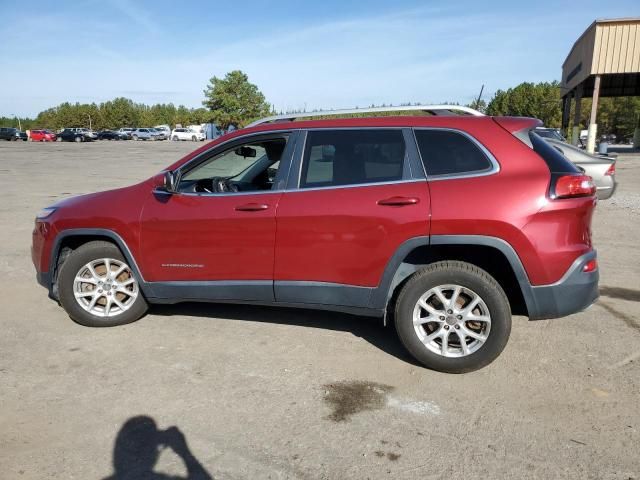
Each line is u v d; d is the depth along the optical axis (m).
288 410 3.38
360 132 4.03
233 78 62.16
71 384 3.71
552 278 3.56
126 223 4.45
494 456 2.91
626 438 3.05
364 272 3.87
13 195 13.34
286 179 4.11
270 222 4.03
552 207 3.52
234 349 4.28
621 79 33.62
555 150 3.85
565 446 2.99
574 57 30.81
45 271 4.79
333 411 3.37
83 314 4.70
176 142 58.94
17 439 3.07
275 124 4.27
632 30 23.73
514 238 3.53
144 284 4.51
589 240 3.76
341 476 2.76
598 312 5.07
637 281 6.03
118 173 19.53
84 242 4.89
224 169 4.59
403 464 2.85
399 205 3.73
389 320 4.89
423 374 3.86
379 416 3.31
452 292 3.78
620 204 11.81
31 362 4.05
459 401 3.48
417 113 4.32
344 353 4.21
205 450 2.98
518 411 3.35
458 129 3.82
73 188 14.87
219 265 4.25
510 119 3.87
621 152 36.72
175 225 4.30
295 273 4.05
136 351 4.24
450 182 3.71
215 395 3.56
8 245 7.96
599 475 2.74
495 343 3.69
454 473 2.77
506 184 3.60
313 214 3.92
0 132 61.16
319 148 4.09
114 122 105.12
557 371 3.87
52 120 111.25
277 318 4.95
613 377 3.77
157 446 3.01
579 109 31.86
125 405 3.43
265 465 2.85
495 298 3.64
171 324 4.81
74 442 3.05
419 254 3.95
